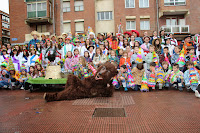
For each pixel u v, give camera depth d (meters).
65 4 23.77
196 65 7.23
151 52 7.82
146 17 22.22
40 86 8.07
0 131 3.11
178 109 4.30
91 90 5.75
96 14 23.73
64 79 7.03
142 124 3.33
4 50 10.08
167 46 9.08
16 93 7.36
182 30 22.28
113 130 3.06
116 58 8.30
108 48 9.24
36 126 3.32
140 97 5.86
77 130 3.09
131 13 22.30
